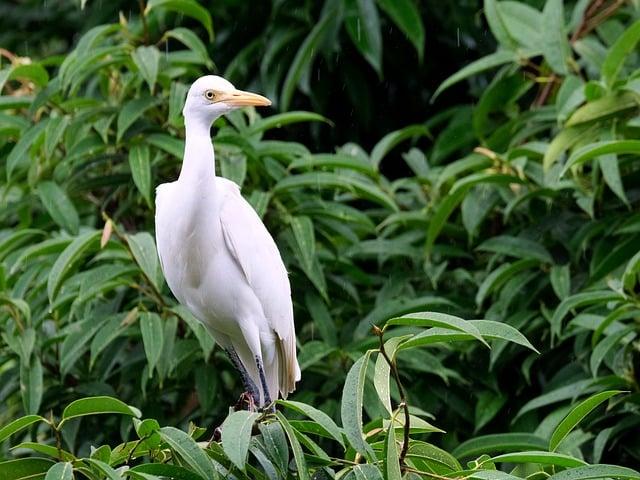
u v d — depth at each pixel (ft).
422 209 33.96
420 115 41.47
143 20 30.73
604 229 30.35
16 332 28.78
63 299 28.58
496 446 26.27
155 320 27.71
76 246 26.37
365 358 17.67
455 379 30.76
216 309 25.57
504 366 31.12
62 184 31.83
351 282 32.50
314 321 30.22
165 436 18.25
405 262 33.42
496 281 30.27
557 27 32.89
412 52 40.88
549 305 31.04
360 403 17.29
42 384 28.63
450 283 33.04
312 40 35.88
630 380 27.48
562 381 29.63
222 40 40.73
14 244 31.78
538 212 32.14
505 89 35.50
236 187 25.82
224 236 24.95
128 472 18.07
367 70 40.55
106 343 27.96
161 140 30.37
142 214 32.99
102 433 30.99
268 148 31.22
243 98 24.70
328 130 40.81
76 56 30.04
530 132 33.76
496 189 31.89
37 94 30.37
